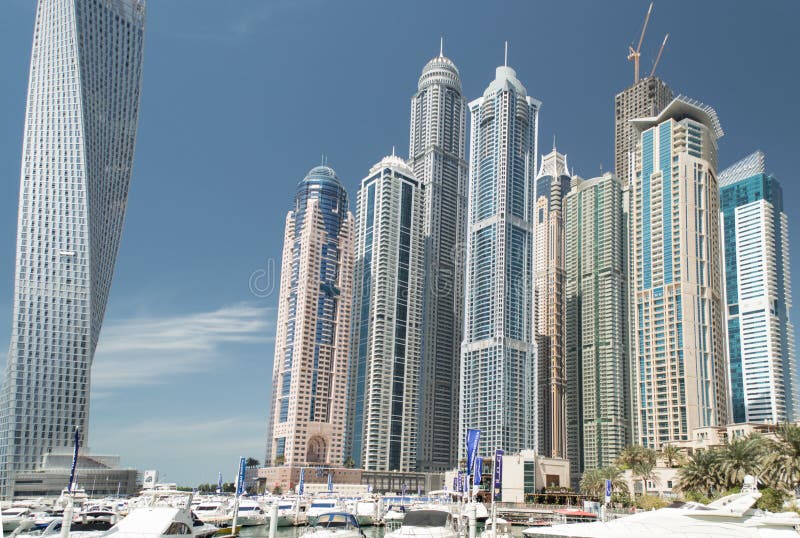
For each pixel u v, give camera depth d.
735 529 58.88
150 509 63.56
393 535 65.56
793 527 62.66
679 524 60.09
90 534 70.69
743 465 126.31
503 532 80.94
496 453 89.88
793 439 109.81
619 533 61.16
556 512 146.75
